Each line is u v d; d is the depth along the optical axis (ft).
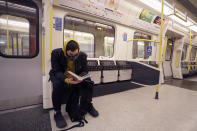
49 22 5.07
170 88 9.78
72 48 3.82
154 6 9.92
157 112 5.09
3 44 5.29
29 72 5.85
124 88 8.95
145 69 9.51
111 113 4.93
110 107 5.55
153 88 9.42
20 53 5.71
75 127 3.88
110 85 9.27
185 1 9.67
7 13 5.33
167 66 16.29
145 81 9.55
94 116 4.59
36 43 5.97
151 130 3.75
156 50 13.07
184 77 17.12
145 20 10.83
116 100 6.51
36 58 6.02
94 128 3.83
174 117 4.66
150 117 4.63
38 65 6.09
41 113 4.90
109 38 11.21
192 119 4.52
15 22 5.54
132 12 9.46
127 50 10.85
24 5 5.62
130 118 4.52
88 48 11.50
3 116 4.61
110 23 9.16
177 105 5.95
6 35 5.37
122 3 8.42
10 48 5.45
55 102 4.16
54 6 5.93
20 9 5.57
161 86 10.57
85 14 7.59
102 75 8.83
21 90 5.67
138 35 12.24
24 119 4.37
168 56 16.84
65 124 3.89
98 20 8.44
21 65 5.63
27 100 5.76
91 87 4.58
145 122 4.24
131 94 7.66
